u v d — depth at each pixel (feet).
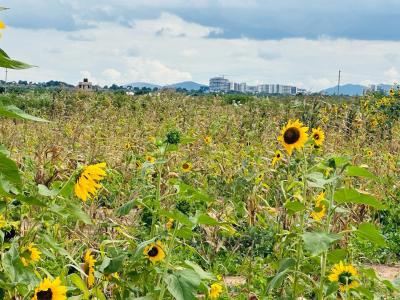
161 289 13.57
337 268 14.47
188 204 18.01
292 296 15.35
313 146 27.50
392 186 35.27
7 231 16.10
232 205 27.76
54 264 17.99
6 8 8.15
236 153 39.68
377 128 54.70
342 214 22.91
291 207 14.69
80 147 37.70
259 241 23.86
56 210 12.09
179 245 23.03
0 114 8.54
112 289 15.75
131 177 29.66
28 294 11.51
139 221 22.47
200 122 49.57
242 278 22.12
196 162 36.06
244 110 58.54
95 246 19.07
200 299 17.72
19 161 24.73
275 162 30.76
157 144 16.57
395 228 30.60
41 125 44.55
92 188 11.93
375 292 18.16
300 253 15.19
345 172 14.69
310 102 48.60
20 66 7.98
